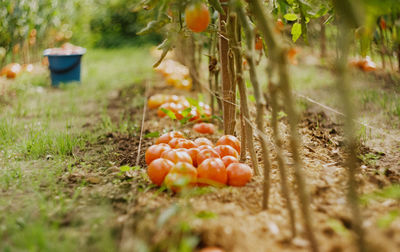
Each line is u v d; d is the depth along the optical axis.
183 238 1.39
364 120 2.36
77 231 1.49
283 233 1.41
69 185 1.77
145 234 1.43
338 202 1.53
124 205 1.62
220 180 1.64
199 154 1.73
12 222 1.50
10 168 1.91
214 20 2.22
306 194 1.33
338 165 1.84
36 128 2.43
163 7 1.55
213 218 1.45
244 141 1.84
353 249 1.34
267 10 1.81
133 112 2.86
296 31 1.96
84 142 2.25
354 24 1.71
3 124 2.38
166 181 1.62
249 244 1.38
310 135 2.19
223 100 1.96
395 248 1.31
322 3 1.78
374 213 1.47
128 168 1.79
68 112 2.85
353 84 2.85
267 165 1.49
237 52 1.64
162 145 1.84
